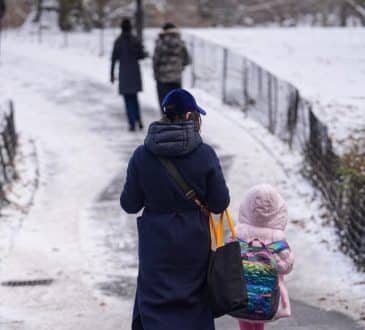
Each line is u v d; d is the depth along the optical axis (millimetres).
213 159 12758
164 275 12633
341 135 33875
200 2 130375
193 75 54094
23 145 38500
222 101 49031
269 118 41188
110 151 37188
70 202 30188
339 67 53344
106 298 20766
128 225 27469
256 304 13766
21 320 18906
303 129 36031
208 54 62312
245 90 46750
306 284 21375
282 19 133500
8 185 31094
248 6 134125
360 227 22328
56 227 27312
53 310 19781
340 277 21828
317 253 23875
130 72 40156
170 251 12594
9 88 53594
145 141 12859
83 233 26625
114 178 33062
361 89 44594
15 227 26891
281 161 34781
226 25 130500
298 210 28266
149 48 70125
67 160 35812
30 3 115875
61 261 23875
